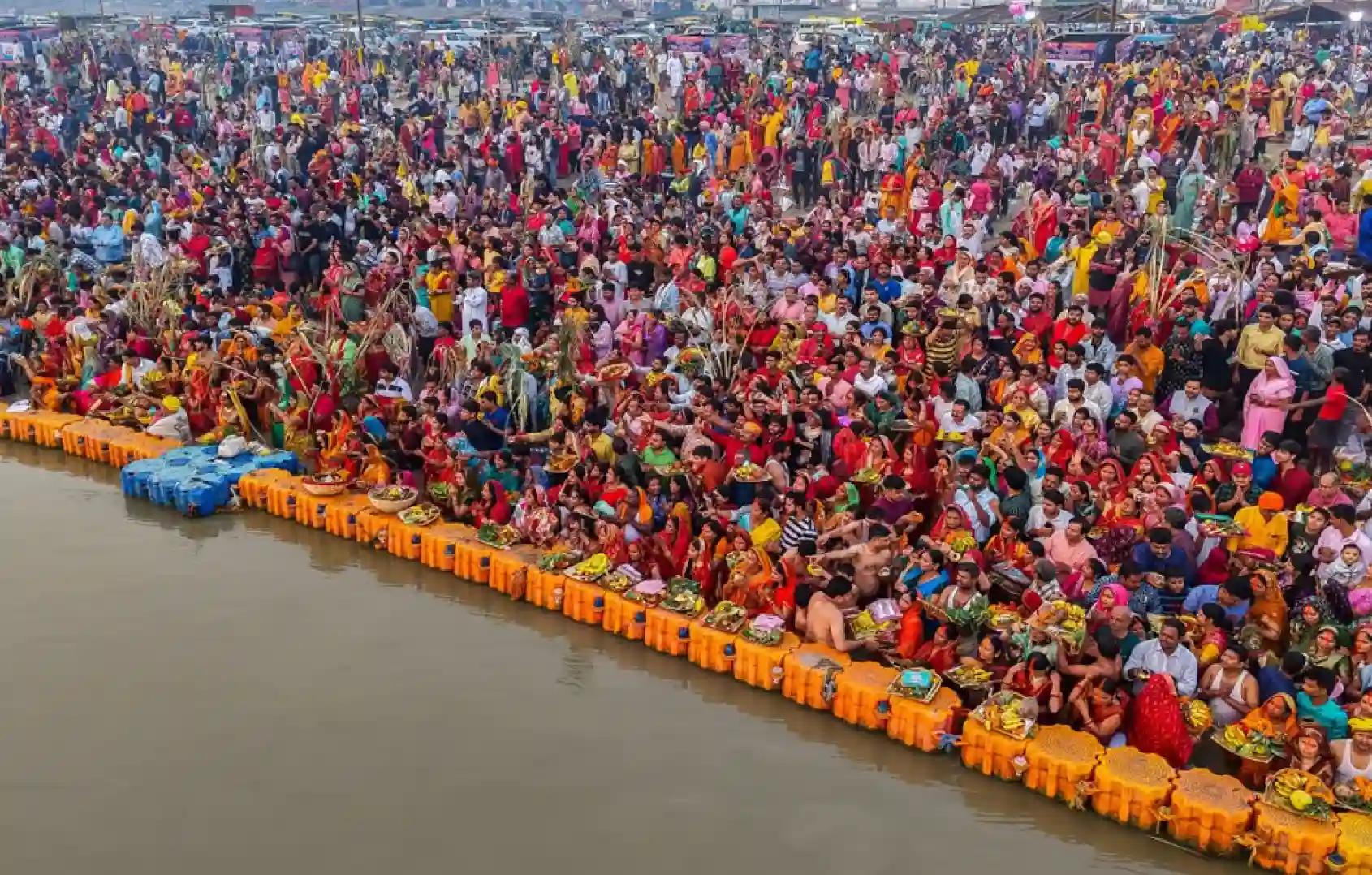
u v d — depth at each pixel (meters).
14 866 10.74
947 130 30.14
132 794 11.66
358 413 17.92
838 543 13.84
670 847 10.79
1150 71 36.19
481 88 47.84
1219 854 10.34
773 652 12.95
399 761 12.08
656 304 20.53
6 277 24.88
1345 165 24.34
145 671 13.69
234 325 20.55
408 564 16.17
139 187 29.92
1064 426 14.81
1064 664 11.61
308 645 14.21
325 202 25.88
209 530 17.22
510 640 14.32
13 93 43.34
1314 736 10.32
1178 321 16.64
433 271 21.72
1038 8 51.28
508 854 10.76
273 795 11.61
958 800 11.30
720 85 40.44
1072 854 10.54
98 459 19.58
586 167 31.67
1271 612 11.69
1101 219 21.33
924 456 15.05
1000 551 12.97
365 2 94.25
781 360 17.44
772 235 22.62
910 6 88.12
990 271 19.92
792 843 10.79
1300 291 18.22
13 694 13.26
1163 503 12.74
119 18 76.94
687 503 14.88
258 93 42.28
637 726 12.59
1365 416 15.00
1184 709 11.04
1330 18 50.25
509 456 16.16
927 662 12.48
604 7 99.62
